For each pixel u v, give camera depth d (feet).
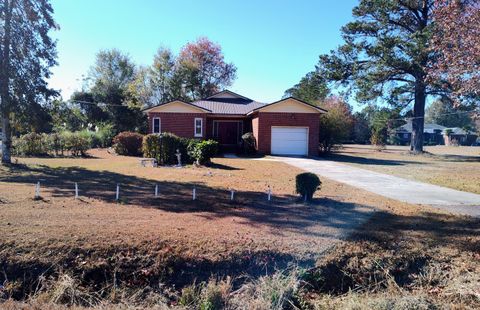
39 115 53.21
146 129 135.44
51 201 25.79
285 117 79.51
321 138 86.79
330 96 111.04
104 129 105.29
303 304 15.06
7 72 48.80
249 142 82.02
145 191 31.63
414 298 15.23
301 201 28.96
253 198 29.73
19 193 28.37
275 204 27.66
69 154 73.61
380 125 123.03
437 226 22.85
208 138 90.89
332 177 46.37
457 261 18.16
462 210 28.07
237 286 15.92
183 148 59.06
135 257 16.72
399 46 89.76
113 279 15.80
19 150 68.90
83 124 123.13
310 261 17.39
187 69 144.77
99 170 47.11
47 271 15.71
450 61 40.96
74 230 18.78
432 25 78.95
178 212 24.09
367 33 94.89
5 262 15.81
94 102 133.08
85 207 24.32
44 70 54.19
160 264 16.47
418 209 27.94
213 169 50.67
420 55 82.69
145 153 59.41
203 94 155.43
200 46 161.68
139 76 140.05
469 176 50.34
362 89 95.45
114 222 20.65
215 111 86.84
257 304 14.48
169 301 15.07
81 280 15.62
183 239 18.31
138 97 135.85
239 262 16.99
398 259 18.26
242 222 21.95
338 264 17.53
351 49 95.09
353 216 24.54
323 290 16.52
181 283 15.96
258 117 79.66
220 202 27.84
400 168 60.85
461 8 38.65
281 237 19.34
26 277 15.43
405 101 106.11
